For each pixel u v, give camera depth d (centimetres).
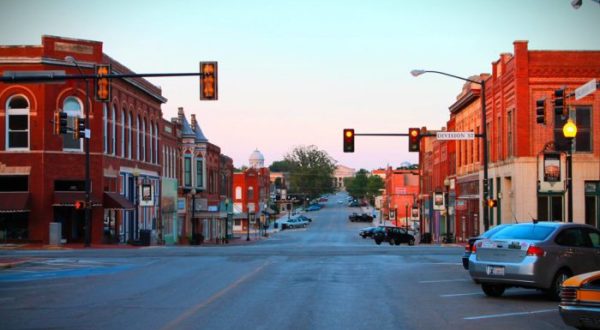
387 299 1672
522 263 1625
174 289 1839
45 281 2078
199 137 7669
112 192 4956
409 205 12288
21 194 4584
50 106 4650
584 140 4394
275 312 1448
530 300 1678
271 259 2895
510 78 4625
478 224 5672
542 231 1689
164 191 6475
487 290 1733
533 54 4431
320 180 18362
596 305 1057
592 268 1683
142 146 5825
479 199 5584
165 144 6638
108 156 4928
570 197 2705
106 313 1433
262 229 10856
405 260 2870
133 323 1310
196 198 7512
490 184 5225
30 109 4628
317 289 1850
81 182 4741
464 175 6256
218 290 1817
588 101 4384
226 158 9388
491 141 5219
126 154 5384
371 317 1396
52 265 2641
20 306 1549
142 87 5703
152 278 2128
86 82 4288
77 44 4703
